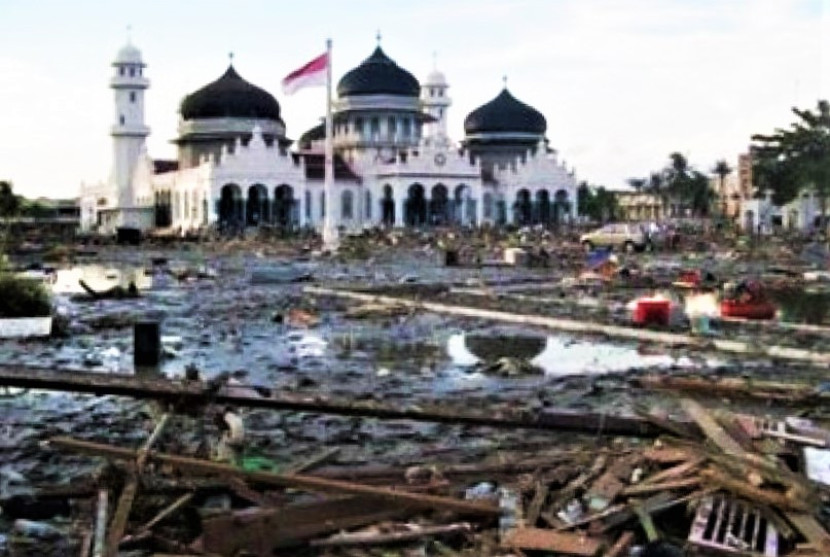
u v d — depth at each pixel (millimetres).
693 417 14828
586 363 25766
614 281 49750
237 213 134000
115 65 152875
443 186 144000
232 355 27172
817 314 37062
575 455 14414
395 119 147250
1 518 12281
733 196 177750
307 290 48281
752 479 11852
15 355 26688
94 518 11688
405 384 22469
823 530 10867
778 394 20078
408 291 46375
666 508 11609
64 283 53844
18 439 16531
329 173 85938
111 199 156750
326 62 81188
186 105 145375
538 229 116125
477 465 14219
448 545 11203
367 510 11781
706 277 50625
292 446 16141
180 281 54906
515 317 35094
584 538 10844
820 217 137750
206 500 12422
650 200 194375
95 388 15930
